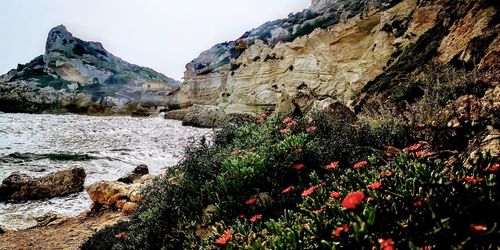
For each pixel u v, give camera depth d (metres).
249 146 5.58
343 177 3.33
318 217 2.68
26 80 59.22
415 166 2.61
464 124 3.72
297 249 2.56
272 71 36.00
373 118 6.19
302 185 3.88
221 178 4.29
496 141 2.73
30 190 11.00
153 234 4.39
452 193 2.26
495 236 1.89
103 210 9.57
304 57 32.19
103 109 55.72
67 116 45.78
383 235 2.15
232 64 44.88
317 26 34.97
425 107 4.95
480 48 9.21
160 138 23.95
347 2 35.19
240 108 36.09
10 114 43.12
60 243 7.06
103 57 82.06
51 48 70.69
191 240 3.75
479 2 11.12
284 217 3.34
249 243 3.03
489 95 3.82
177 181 5.30
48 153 17.44
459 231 2.02
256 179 4.22
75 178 11.98
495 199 2.10
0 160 15.33
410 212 2.31
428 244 2.04
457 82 6.20
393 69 13.94
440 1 18.61
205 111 34.88
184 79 56.31
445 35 13.03
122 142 21.97
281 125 6.16
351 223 2.28
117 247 4.96
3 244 7.04
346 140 4.57
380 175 2.83
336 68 28.91
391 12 23.94
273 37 41.38
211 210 4.27
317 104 7.46
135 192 9.45
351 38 29.14
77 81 63.91
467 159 2.79
